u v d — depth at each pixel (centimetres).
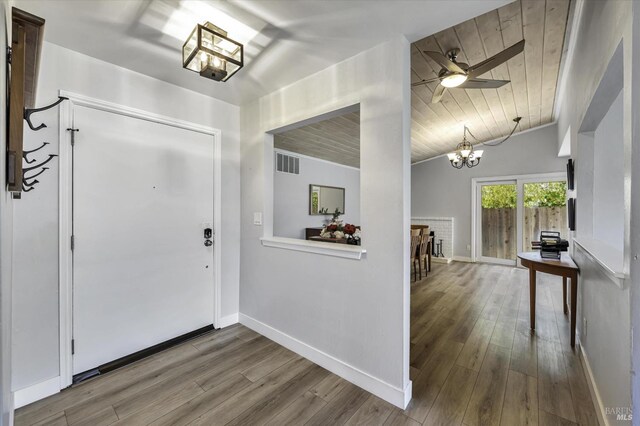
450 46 240
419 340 263
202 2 154
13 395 172
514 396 186
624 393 125
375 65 193
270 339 267
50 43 191
